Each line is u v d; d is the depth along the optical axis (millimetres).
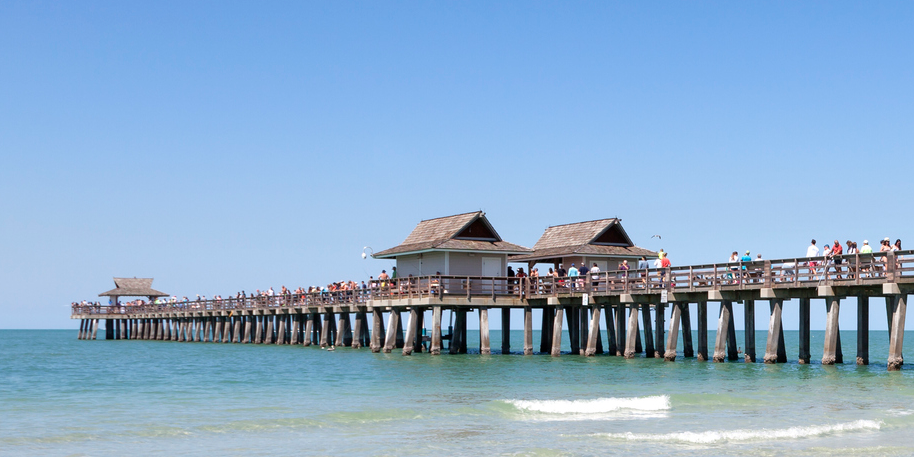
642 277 43188
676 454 20391
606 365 41594
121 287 100250
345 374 39469
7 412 27250
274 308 68312
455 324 52875
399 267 56438
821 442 21734
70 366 49281
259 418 25547
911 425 23953
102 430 23562
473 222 52938
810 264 36125
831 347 37281
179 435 22828
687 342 45312
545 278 49031
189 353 62375
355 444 21547
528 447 21141
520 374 37875
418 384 34469
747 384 32781
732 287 38688
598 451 20703
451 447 21172
